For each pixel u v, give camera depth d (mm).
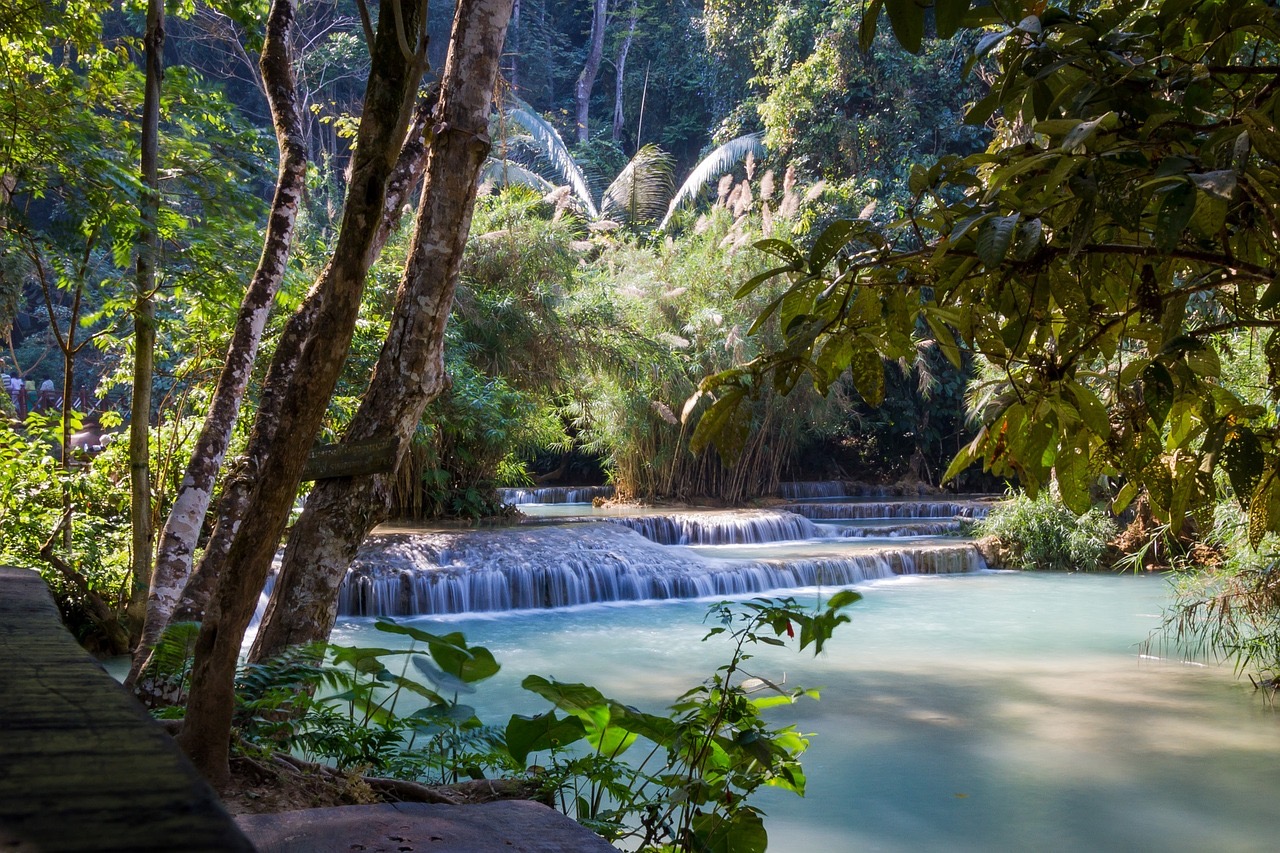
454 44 4398
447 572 12578
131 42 9039
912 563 16266
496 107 5535
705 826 3041
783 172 26172
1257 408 1882
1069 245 1722
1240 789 6465
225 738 2627
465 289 16453
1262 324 1771
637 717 3125
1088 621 12391
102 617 9594
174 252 8711
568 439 21781
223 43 31609
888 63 24578
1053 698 8750
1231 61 1919
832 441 26625
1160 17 1816
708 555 16016
